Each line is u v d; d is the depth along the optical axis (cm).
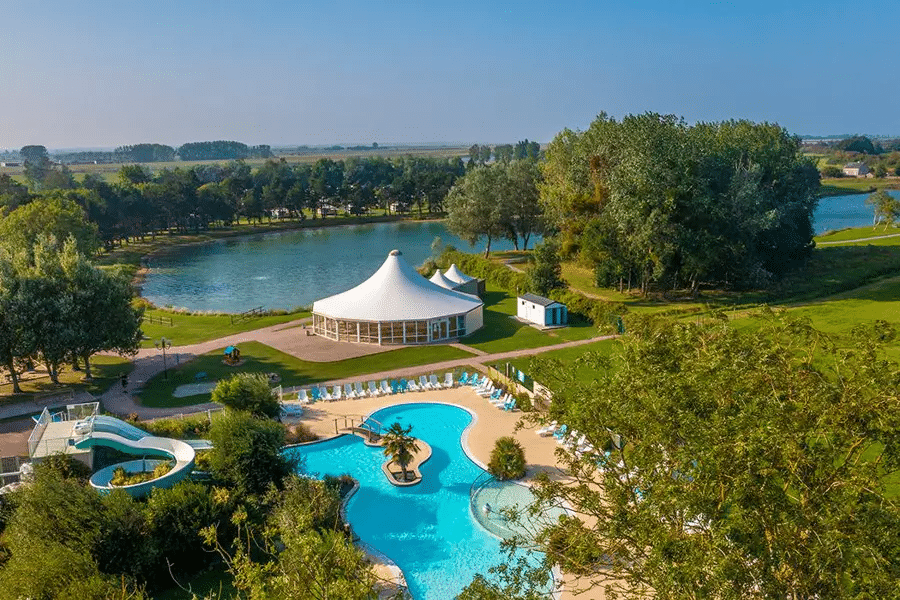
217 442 3553
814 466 1683
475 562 3062
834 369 1994
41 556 2559
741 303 7638
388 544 3231
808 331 2105
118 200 15700
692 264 7519
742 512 1583
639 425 1856
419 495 3712
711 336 2219
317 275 12069
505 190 11281
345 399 5225
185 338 7112
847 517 1591
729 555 1510
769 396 1850
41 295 5288
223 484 3491
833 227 15812
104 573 2694
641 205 7575
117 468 3666
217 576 3030
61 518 2822
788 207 8844
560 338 6762
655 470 1808
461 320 6919
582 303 7569
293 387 5503
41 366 6119
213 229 18362
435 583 2906
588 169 9519
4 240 9038
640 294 8188
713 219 7731
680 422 1769
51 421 4212
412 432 4581
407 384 5469
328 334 7025
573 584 2794
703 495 1636
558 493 2150
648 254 7806
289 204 19125
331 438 4466
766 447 1625
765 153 9625
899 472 2894
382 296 6956
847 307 7162
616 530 1847
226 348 6206
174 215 17325
